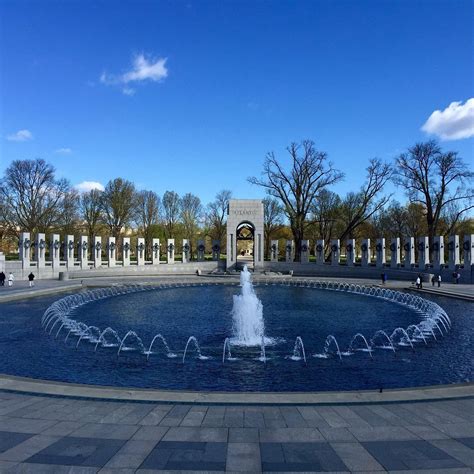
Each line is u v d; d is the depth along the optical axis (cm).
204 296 3362
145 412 836
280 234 9150
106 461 635
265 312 2544
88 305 2833
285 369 1362
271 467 619
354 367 1391
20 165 5912
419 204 6719
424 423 786
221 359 1482
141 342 1727
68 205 6450
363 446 689
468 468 617
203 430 750
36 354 1531
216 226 8481
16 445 688
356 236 7700
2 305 2731
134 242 8331
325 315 2438
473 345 1703
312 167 6000
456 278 4244
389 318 2334
